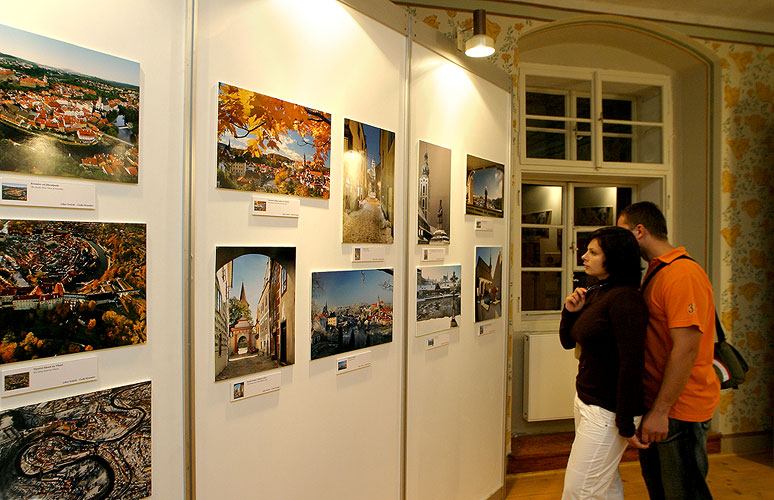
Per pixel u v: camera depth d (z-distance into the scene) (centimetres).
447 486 230
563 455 321
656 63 377
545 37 342
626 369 166
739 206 357
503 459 279
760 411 362
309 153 157
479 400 255
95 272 110
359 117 177
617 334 170
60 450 105
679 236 381
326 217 164
